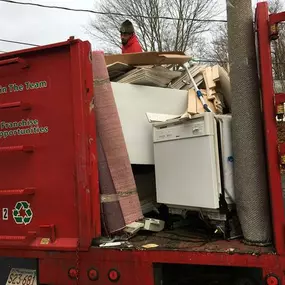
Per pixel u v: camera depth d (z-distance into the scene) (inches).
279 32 103.7
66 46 119.6
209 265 107.6
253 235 105.6
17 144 127.0
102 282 113.7
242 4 108.6
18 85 127.1
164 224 137.1
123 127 138.7
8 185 127.4
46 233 120.9
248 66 106.9
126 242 118.7
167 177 129.1
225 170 113.6
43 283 121.0
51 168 121.3
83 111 116.4
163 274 113.0
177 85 162.6
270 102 99.3
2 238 126.0
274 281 96.5
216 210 113.9
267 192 105.5
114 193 122.9
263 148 106.2
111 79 157.6
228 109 150.1
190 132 119.0
